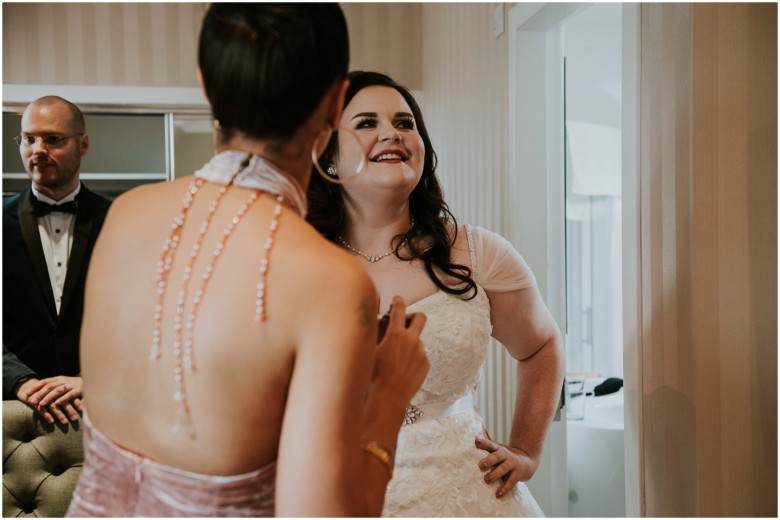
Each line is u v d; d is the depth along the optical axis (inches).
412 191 67.0
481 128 124.6
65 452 67.1
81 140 91.7
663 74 71.2
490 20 119.7
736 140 65.4
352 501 29.1
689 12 67.1
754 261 64.6
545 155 108.7
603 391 139.9
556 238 110.1
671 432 71.1
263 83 30.8
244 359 29.9
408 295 62.8
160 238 32.6
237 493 30.8
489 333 63.7
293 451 28.9
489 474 61.3
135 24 155.6
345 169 63.1
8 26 151.3
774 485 63.8
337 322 29.6
